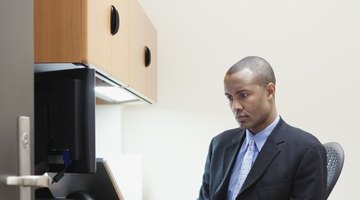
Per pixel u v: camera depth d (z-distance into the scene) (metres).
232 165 1.84
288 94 2.97
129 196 2.67
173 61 3.04
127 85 2.02
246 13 3.02
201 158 3.00
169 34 3.04
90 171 1.35
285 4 3.00
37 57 1.41
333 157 1.89
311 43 2.97
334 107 2.94
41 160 1.34
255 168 1.68
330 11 2.97
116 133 2.88
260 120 1.73
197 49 3.03
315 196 1.59
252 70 1.70
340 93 2.95
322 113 2.95
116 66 1.80
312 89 2.96
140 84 2.35
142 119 3.03
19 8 0.90
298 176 1.63
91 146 1.35
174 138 3.02
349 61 2.95
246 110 1.70
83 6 1.42
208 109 3.01
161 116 3.03
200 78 3.02
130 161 2.70
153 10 3.06
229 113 2.99
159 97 3.03
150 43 2.69
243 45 3.01
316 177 1.61
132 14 2.13
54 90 1.37
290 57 2.98
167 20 3.05
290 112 2.97
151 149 3.03
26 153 0.90
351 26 2.96
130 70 2.09
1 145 0.81
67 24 1.42
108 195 1.63
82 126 1.35
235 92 1.71
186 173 3.01
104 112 2.88
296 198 1.62
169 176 3.02
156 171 3.03
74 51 1.41
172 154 3.02
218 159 1.92
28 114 0.93
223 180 1.82
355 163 2.92
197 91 3.02
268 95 1.73
